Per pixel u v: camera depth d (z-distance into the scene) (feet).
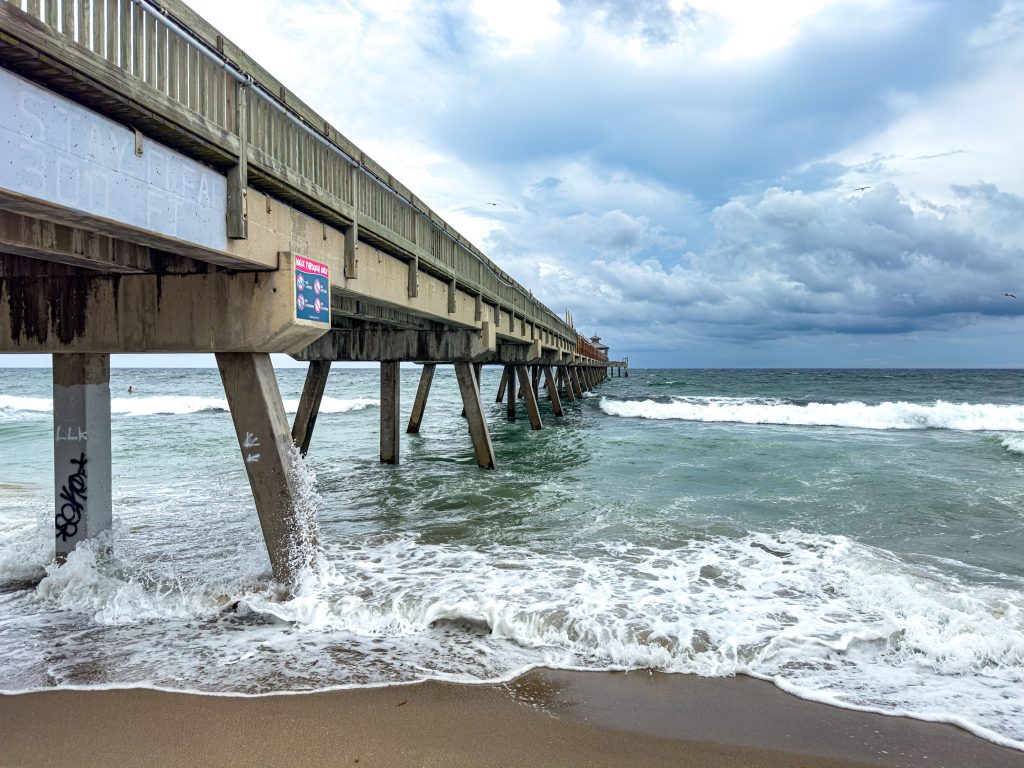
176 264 17.87
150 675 14.14
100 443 20.51
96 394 20.38
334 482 40.86
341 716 12.57
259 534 26.48
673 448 58.54
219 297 17.69
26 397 141.49
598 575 22.12
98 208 11.94
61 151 11.18
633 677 14.75
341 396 171.83
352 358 45.98
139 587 19.34
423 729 12.18
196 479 40.75
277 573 19.02
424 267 32.48
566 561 23.85
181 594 18.86
